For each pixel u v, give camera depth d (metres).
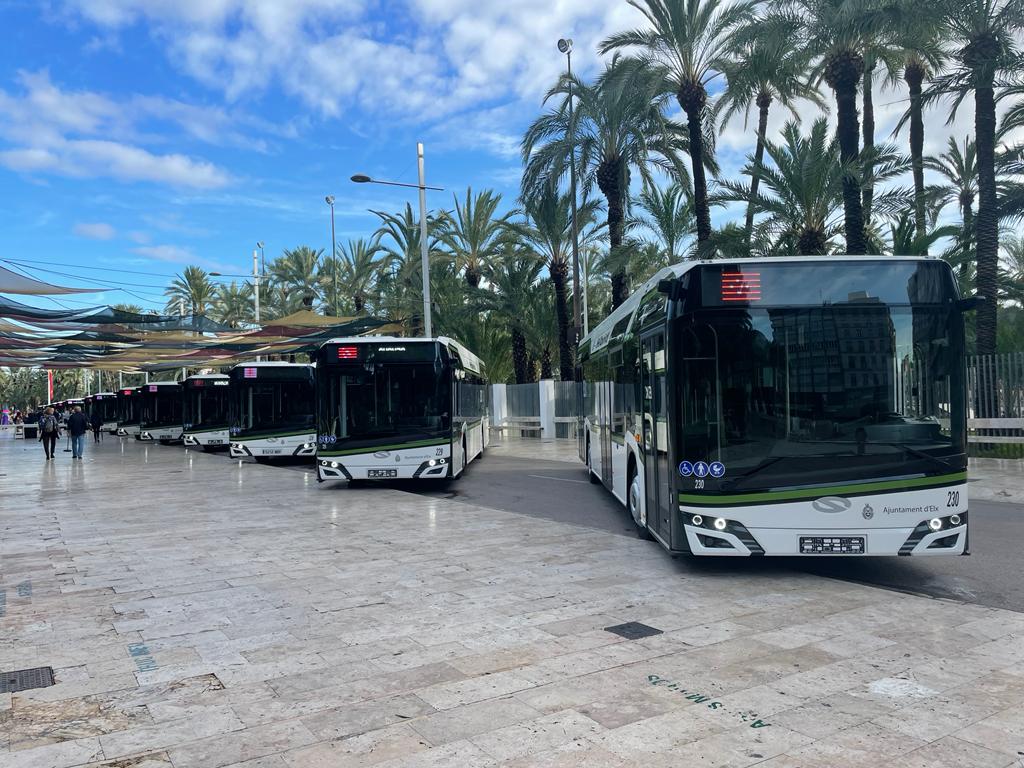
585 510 12.19
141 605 6.70
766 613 6.13
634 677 4.76
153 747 3.92
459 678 4.80
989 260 18.80
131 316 21.83
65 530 10.84
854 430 6.71
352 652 5.34
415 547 9.08
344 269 45.94
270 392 22.36
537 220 29.98
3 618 6.34
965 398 6.78
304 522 11.18
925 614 6.06
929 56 20.98
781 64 20.45
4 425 80.25
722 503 6.74
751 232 21.70
